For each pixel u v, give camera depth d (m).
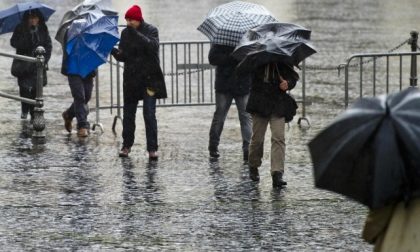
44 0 70.38
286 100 22.19
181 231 18.67
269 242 17.97
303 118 30.73
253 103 22.20
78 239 18.09
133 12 24.64
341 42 49.47
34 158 25.42
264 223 19.31
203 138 28.81
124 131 25.67
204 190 22.11
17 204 20.64
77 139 28.20
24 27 29.95
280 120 22.16
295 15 63.16
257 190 22.16
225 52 24.97
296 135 29.17
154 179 23.20
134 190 22.05
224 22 24.80
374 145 10.66
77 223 19.23
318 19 60.75
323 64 42.34
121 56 24.98
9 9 30.11
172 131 30.02
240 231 18.70
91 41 27.67
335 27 56.28
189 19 59.88
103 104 34.22
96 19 27.77
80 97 28.28
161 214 19.94
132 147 27.23
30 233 18.48
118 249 17.45
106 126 30.52
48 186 22.31
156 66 24.98
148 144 25.41
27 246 17.62
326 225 19.20
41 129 27.33
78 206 20.56
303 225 19.19
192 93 36.81
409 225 10.82
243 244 17.81
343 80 39.66
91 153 26.23
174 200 21.14
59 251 17.31
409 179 10.59
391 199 10.62
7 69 42.41
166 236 18.33
